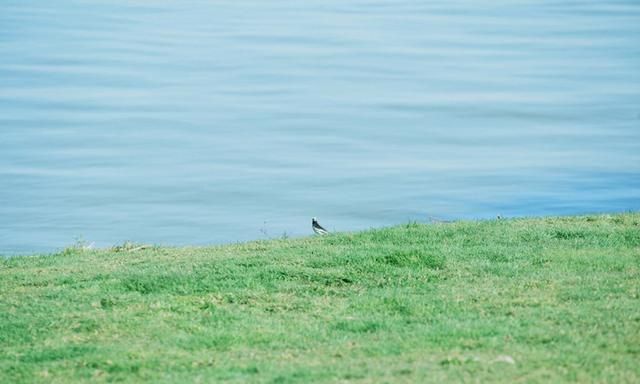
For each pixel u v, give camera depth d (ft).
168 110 132.98
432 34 200.34
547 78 157.28
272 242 46.09
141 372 29.17
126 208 87.92
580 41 192.75
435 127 124.77
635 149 111.45
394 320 33.55
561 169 102.27
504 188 94.79
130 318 34.45
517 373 27.53
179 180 98.37
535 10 232.73
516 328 31.86
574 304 34.45
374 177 99.76
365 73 160.86
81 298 36.99
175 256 43.88
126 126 123.34
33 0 244.42
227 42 189.47
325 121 127.24
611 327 31.76
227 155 109.29
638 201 88.69
